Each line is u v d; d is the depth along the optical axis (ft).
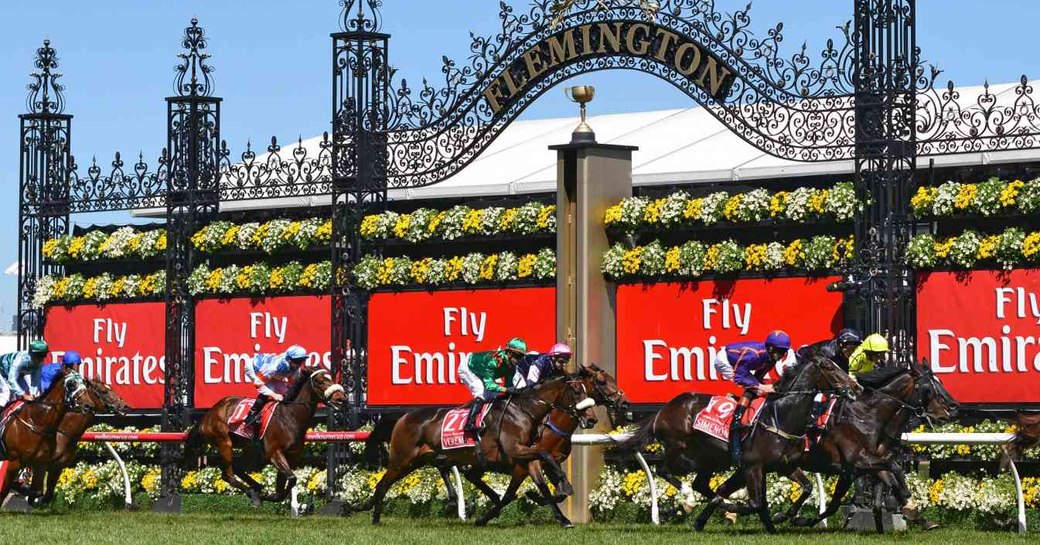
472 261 74.23
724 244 68.59
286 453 69.72
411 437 66.59
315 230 78.64
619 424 71.31
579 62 71.51
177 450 80.48
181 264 82.17
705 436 61.21
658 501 68.64
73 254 85.56
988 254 63.52
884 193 64.85
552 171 82.23
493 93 73.15
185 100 81.41
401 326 76.48
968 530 61.77
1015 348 63.36
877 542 55.42
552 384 63.87
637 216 70.13
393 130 75.66
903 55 65.05
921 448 64.75
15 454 72.18
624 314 71.31
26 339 86.79
